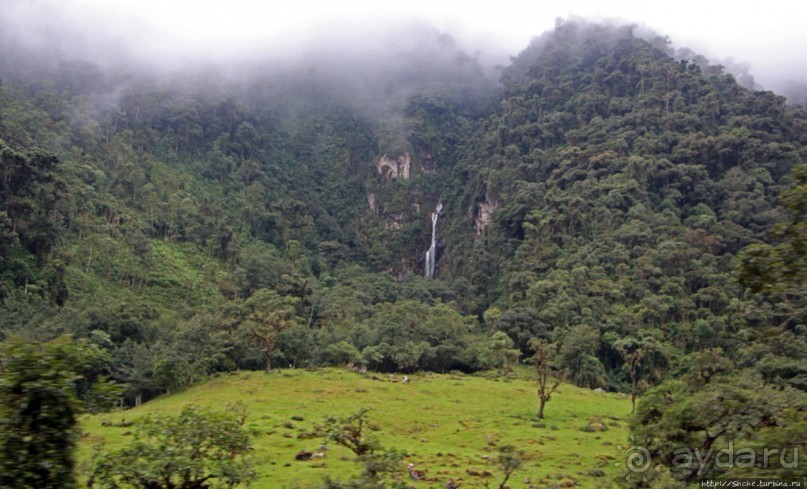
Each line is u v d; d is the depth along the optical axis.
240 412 41.78
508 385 73.56
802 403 16.48
